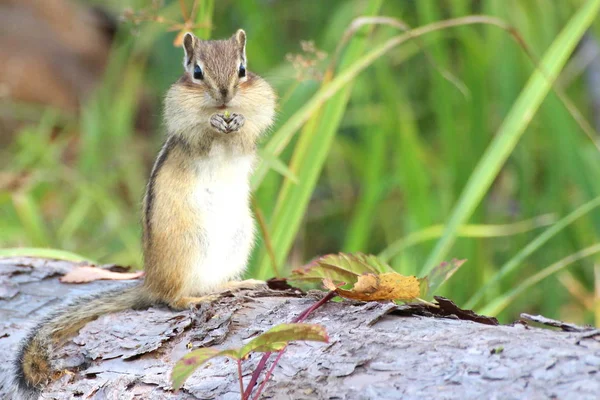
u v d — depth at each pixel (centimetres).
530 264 1447
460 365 577
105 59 2416
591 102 1698
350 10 1675
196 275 870
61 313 835
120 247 1628
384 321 666
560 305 1439
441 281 756
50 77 2241
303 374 614
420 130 1803
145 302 859
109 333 752
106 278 959
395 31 1588
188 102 873
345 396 584
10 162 1855
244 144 901
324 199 1855
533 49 1453
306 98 1478
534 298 1451
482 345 591
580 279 1439
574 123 1334
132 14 1056
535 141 1527
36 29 2347
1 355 803
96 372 714
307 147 1100
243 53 920
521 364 559
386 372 593
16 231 1562
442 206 1480
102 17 2538
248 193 920
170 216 859
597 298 1358
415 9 1680
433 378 574
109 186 1811
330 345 638
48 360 758
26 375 755
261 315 732
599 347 567
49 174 1669
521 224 1325
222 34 1914
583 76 1750
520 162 1473
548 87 1132
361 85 1656
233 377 643
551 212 1397
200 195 875
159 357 717
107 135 1825
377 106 1619
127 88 1895
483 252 1353
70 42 2375
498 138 1126
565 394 524
